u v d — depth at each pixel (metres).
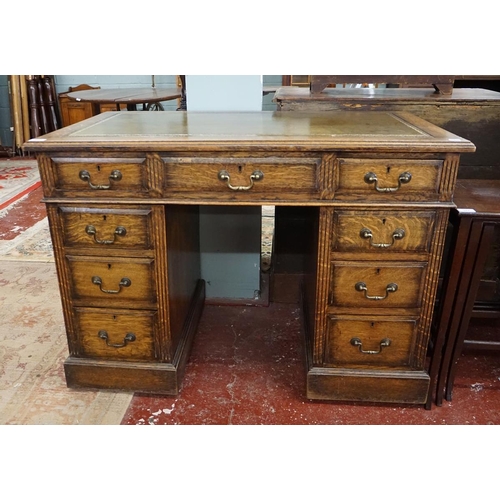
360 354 1.81
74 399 1.88
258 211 2.46
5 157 5.89
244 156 1.57
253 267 2.57
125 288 1.77
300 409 1.85
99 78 6.11
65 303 1.81
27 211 4.00
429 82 2.24
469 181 2.06
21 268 2.97
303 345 2.11
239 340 2.30
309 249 2.09
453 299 1.73
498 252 2.25
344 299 1.73
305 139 1.56
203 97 2.30
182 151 1.57
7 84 5.88
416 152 1.52
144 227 1.68
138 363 1.88
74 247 1.72
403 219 1.61
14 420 1.78
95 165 1.60
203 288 2.56
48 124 5.94
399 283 1.70
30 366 2.07
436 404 1.87
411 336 1.77
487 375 2.04
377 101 2.19
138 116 2.11
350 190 1.58
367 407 1.86
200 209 2.45
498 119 2.12
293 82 5.54
